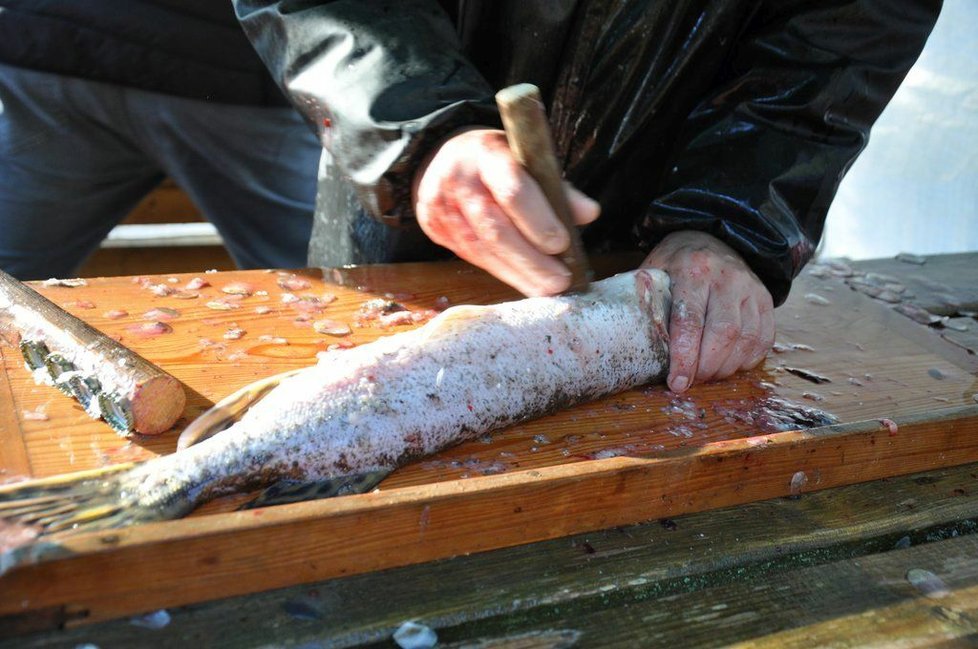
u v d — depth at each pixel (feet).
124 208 11.66
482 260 5.77
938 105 13.28
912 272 9.94
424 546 4.62
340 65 6.26
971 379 7.39
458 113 5.92
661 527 5.24
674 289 6.84
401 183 6.24
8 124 9.89
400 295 7.32
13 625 3.83
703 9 7.55
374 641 4.18
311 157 11.87
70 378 5.30
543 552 4.89
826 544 5.32
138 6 9.48
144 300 6.70
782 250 7.25
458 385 5.57
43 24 9.22
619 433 6.02
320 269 7.63
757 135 7.44
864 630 4.56
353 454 5.15
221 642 4.01
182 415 5.45
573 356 6.07
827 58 7.29
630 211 8.86
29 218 10.54
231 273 7.34
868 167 14.37
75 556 3.80
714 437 6.09
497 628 4.43
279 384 5.52
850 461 5.80
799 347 7.64
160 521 4.40
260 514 4.19
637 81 7.78
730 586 4.82
